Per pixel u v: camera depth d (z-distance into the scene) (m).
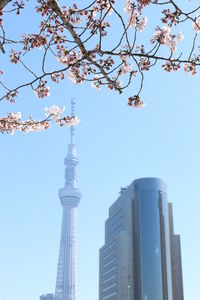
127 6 9.27
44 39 9.67
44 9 9.32
